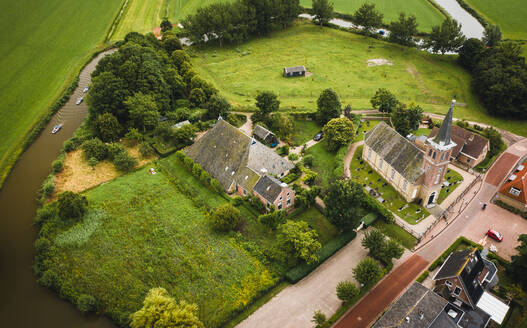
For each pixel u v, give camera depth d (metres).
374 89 148.50
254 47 187.38
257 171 92.50
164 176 100.25
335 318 64.94
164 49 156.62
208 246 78.88
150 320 59.00
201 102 131.62
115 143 107.81
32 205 94.00
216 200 91.81
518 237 74.81
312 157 103.75
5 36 184.12
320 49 183.50
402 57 174.50
